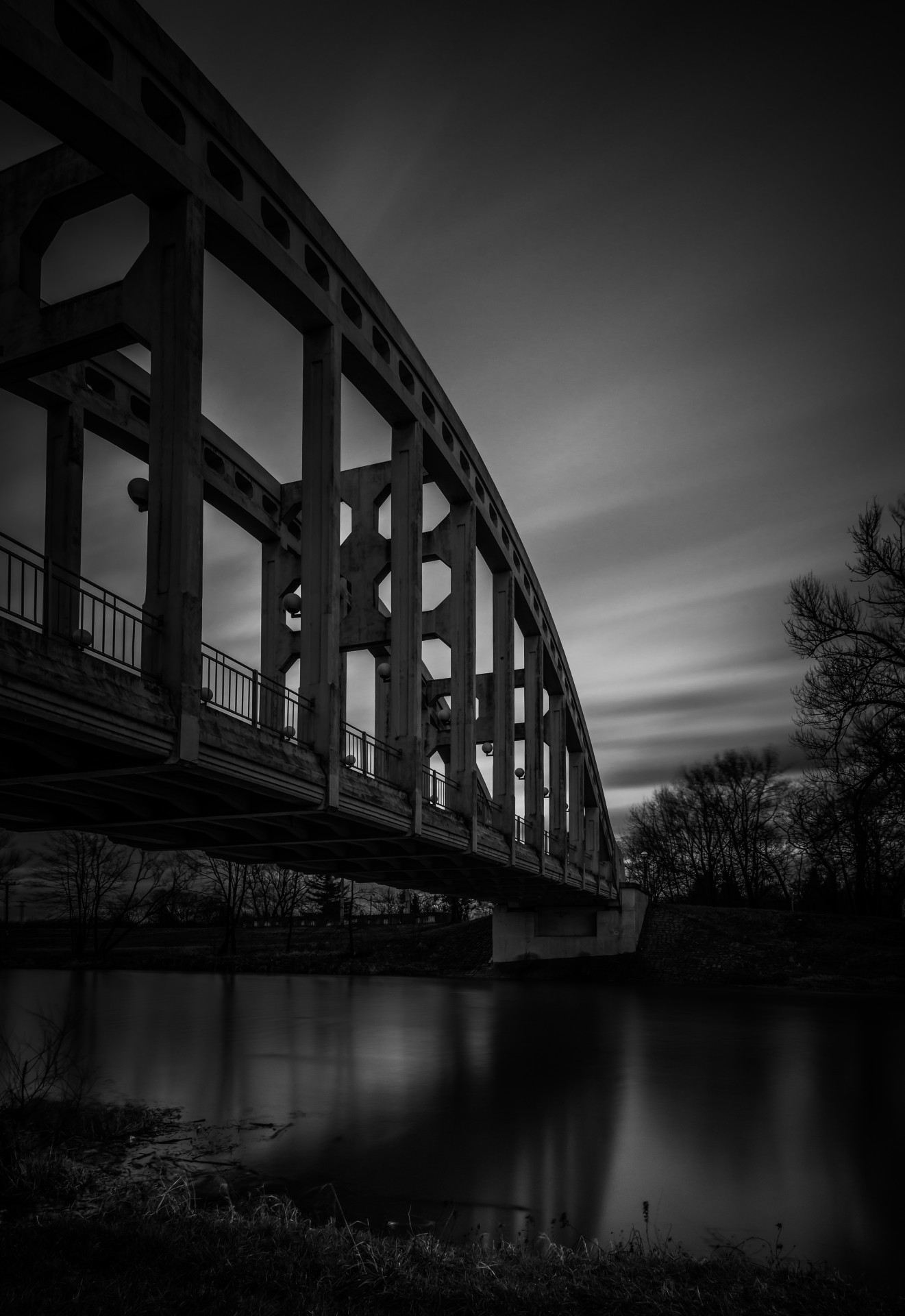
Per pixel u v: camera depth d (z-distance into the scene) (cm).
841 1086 2150
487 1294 782
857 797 3033
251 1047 2720
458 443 2894
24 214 1638
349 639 2825
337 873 3269
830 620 3341
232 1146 1537
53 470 2145
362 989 4738
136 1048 2669
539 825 3734
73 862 6838
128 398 2400
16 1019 3291
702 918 5894
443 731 4041
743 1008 3794
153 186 1469
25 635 1084
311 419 1967
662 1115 1839
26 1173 1133
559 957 5653
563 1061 2505
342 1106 1903
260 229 1725
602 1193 1318
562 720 4450
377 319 2270
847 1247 1110
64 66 1265
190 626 1355
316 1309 700
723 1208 1259
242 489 3219
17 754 1398
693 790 8369
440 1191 1320
